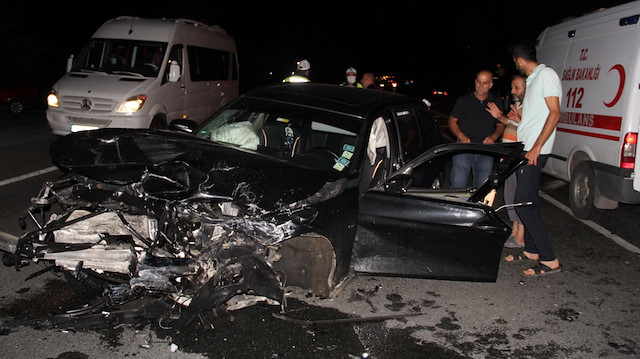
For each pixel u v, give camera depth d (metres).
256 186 3.65
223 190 3.56
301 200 3.61
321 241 3.90
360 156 4.33
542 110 4.91
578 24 7.34
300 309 4.11
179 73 9.20
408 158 5.03
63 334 3.57
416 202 4.09
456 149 4.32
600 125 6.50
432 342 3.82
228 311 3.79
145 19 10.05
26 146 10.01
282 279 3.75
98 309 3.58
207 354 3.44
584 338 4.00
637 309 4.53
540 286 4.93
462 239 4.08
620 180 6.11
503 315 4.32
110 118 8.30
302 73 9.23
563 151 7.47
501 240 4.07
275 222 3.48
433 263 4.15
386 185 4.27
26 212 3.86
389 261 4.14
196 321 3.70
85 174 3.66
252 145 4.80
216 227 3.56
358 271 4.12
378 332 3.89
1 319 3.71
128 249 3.40
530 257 5.51
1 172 7.80
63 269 3.74
